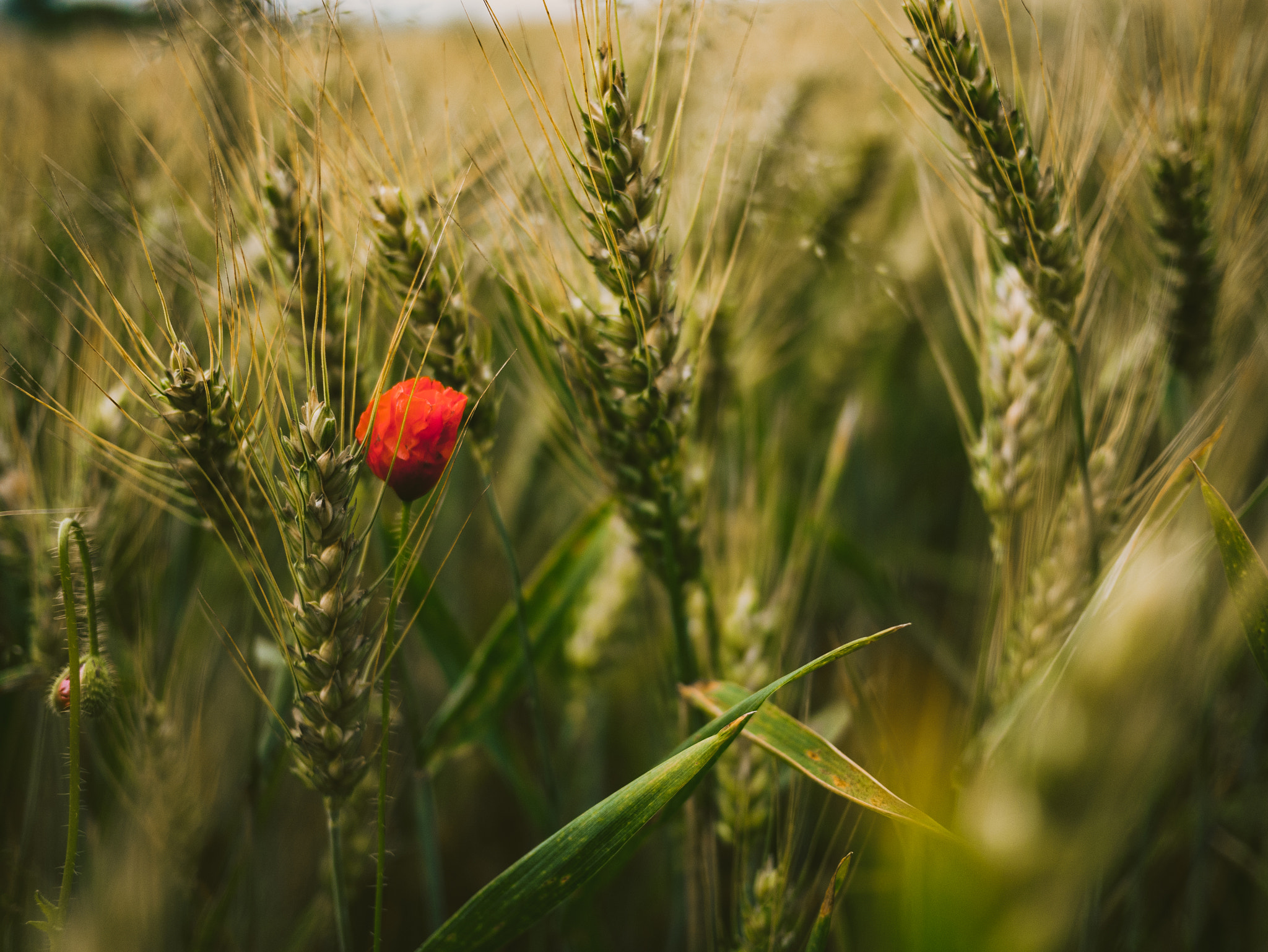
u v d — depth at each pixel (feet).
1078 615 1.27
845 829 1.53
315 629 1.05
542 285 1.27
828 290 2.21
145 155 1.70
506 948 1.63
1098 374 1.40
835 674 1.87
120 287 1.47
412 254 1.20
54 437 1.35
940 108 1.22
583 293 1.29
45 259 1.60
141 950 1.24
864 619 2.04
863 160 1.99
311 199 1.20
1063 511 1.34
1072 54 1.36
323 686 1.06
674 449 1.23
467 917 1.06
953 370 2.55
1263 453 1.67
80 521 1.26
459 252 1.23
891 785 1.29
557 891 1.06
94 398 1.33
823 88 2.15
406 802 1.85
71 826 1.06
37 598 1.31
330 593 1.06
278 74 1.25
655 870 1.76
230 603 1.59
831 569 2.13
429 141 1.38
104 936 1.19
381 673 1.06
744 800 1.31
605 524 1.43
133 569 1.43
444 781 1.87
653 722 1.77
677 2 1.31
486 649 1.40
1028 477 1.32
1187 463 1.15
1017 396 1.32
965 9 1.18
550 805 1.38
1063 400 1.40
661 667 1.47
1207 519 1.27
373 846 1.43
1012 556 1.40
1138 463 1.35
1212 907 1.56
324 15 1.14
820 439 2.22
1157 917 1.57
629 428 1.22
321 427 1.04
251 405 1.28
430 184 1.20
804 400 2.26
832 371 2.20
